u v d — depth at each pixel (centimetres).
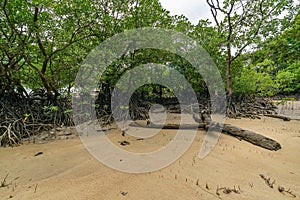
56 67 712
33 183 245
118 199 203
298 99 2030
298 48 880
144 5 780
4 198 208
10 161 340
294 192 237
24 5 516
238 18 1087
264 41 1025
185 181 249
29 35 529
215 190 230
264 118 912
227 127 521
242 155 363
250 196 221
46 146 439
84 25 598
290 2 939
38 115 649
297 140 477
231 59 1172
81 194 212
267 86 1330
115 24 671
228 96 1045
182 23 1061
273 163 331
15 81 622
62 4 554
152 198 207
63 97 730
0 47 488
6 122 538
